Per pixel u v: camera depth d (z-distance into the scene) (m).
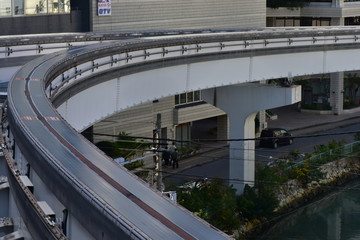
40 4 106.06
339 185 106.19
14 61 85.12
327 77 149.25
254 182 94.81
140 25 115.38
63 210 40.84
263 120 130.62
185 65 89.06
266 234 87.94
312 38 103.19
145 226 33.22
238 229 85.00
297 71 102.75
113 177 40.41
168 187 86.31
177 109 113.44
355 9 157.00
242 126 96.44
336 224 93.75
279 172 101.25
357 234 91.31
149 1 115.88
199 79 91.19
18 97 59.94
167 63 86.50
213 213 83.00
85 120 74.62
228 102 97.19
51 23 107.25
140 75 83.19
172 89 87.88
